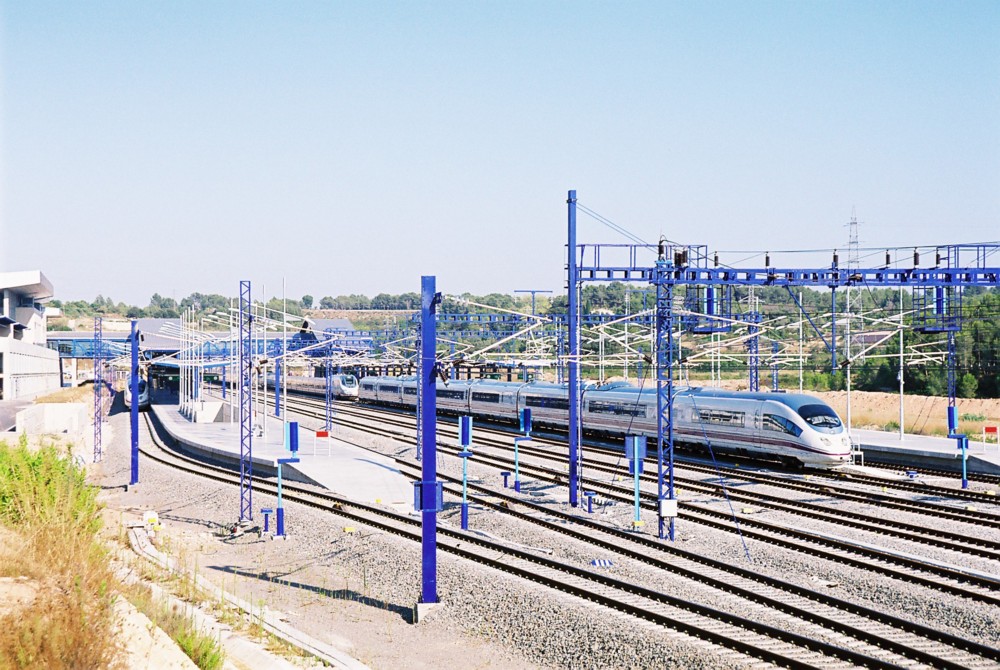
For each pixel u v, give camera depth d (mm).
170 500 40812
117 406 98750
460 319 63375
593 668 18781
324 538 30859
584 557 26922
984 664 18312
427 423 23484
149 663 16938
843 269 33906
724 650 18828
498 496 37000
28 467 28500
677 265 31891
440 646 20781
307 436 59812
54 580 19516
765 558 26438
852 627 19859
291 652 19641
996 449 46781
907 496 36438
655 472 42812
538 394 61594
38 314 121188
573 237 33375
